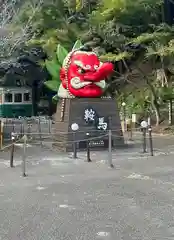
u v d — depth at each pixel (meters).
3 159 12.79
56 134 15.65
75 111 14.59
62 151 14.52
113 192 8.06
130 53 21.98
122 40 21.78
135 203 7.21
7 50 20.84
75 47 16.05
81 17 24.89
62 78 15.30
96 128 14.66
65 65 15.08
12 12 22.97
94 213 6.62
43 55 27.06
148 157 12.65
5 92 36.94
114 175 9.82
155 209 6.81
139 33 22.56
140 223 6.06
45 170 10.66
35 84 37.12
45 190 8.34
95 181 9.16
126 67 23.80
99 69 14.68
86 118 14.62
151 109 24.06
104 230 5.76
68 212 6.70
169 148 14.73
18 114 37.41
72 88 14.74
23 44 23.27
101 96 15.36
